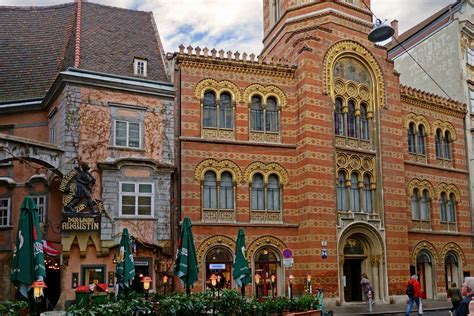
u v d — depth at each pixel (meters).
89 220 26.56
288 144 32.69
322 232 31.23
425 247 37.06
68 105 27.33
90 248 26.77
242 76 32.47
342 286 31.78
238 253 22.33
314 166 31.81
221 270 30.17
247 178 31.52
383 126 35.50
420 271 37.19
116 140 28.44
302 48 32.97
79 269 26.36
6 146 25.05
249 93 32.47
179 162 30.06
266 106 32.88
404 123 37.75
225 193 31.12
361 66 35.59
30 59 32.69
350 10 35.62
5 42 33.44
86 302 21.44
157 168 28.95
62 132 27.27
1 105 30.75
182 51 31.28
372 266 33.62
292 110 33.25
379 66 35.97
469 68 43.25
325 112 32.91
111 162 27.67
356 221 32.78
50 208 27.94
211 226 30.09
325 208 31.64
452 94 42.69
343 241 32.34
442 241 38.22
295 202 32.31
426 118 39.16
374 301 32.94
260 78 32.91
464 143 41.28
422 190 37.91
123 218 27.66
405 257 34.56
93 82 28.08
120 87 28.80
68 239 26.20
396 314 27.73
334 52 34.03
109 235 27.11
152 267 28.16
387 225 34.28
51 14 34.91
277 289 31.09
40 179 28.48
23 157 25.42
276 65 33.09
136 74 30.67
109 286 26.78
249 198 31.38
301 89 32.88
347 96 34.47
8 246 28.34
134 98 29.28
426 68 45.19
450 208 39.66
